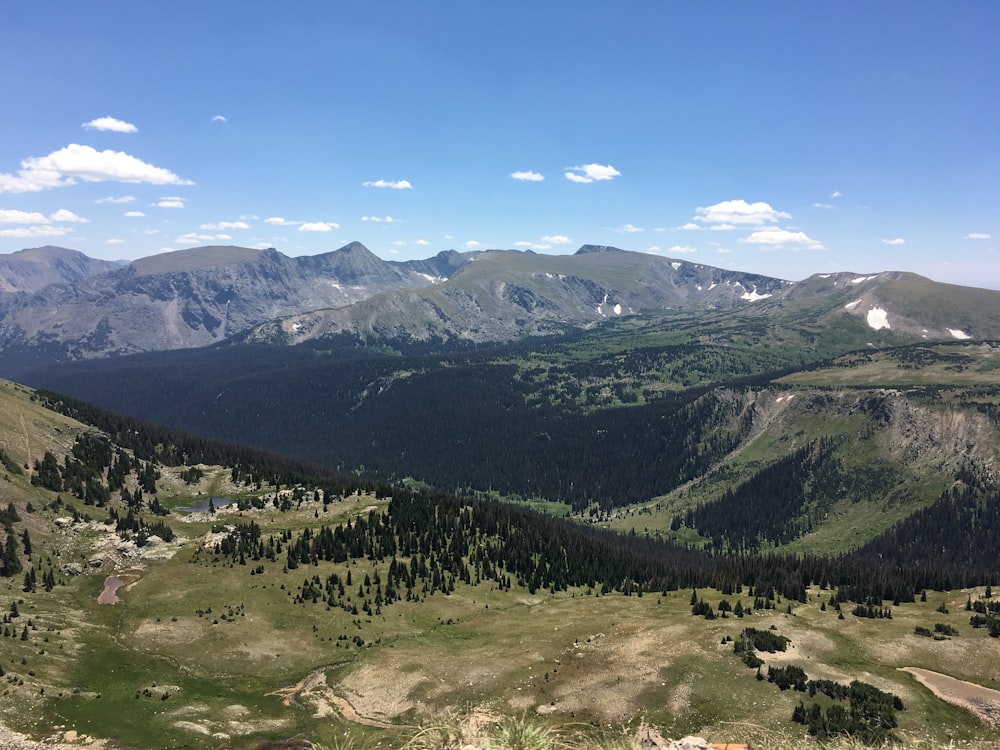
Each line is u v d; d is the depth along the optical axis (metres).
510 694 94.69
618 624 125.25
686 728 78.50
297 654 118.94
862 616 124.25
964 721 76.31
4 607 121.00
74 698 92.06
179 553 160.38
